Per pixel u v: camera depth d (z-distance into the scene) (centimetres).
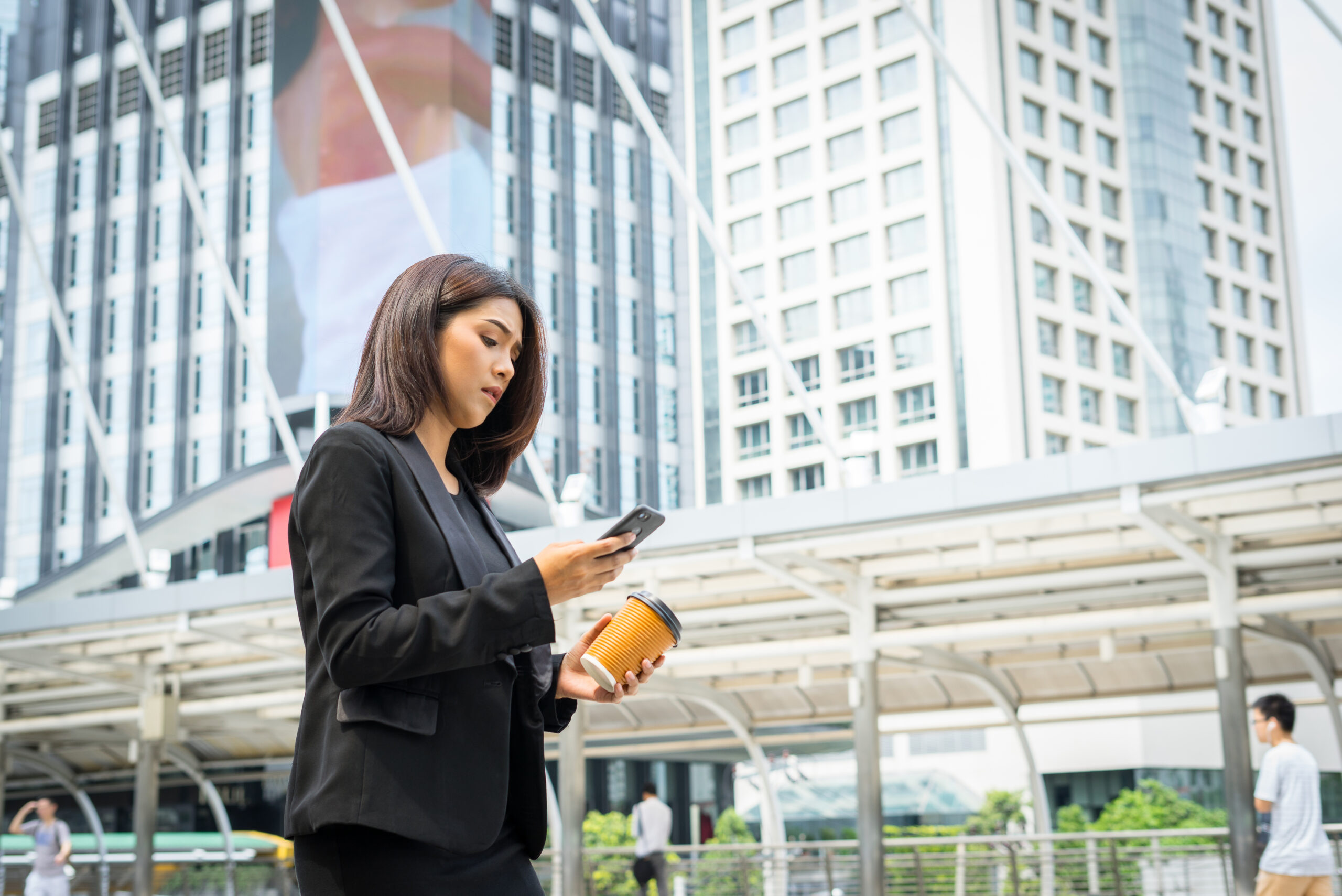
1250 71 9200
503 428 187
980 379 7381
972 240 7538
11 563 6756
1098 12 8331
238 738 2636
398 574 153
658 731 2080
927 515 1112
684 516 1219
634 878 1595
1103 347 7806
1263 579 1238
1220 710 1182
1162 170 8231
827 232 8025
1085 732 6072
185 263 6600
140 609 1546
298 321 6034
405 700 146
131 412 6588
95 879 2008
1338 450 942
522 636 143
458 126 6259
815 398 7850
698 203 1705
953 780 6194
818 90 8169
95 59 7238
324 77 6162
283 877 1872
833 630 1539
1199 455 994
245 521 5619
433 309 167
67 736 2455
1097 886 1348
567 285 7069
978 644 1598
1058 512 1077
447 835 145
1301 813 680
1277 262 8956
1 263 7175
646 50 8275
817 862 1503
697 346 8056
